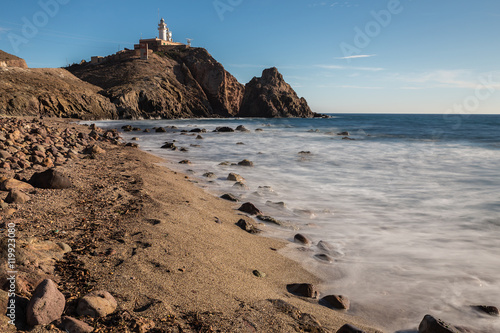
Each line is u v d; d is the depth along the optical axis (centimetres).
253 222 651
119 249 413
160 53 10050
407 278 453
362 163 1466
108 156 1202
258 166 1334
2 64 5112
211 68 9600
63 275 334
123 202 618
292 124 5628
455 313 372
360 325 345
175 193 755
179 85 8600
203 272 392
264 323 307
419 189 990
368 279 449
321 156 1666
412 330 342
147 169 1013
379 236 610
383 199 874
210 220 603
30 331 239
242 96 11044
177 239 474
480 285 435
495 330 343
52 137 1392
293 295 395
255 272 430
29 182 657
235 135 2897
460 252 541
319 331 309
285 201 836
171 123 5166
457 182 1097
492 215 739
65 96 5016
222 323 294
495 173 1254
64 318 256
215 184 962
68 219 502
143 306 300
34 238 392
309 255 518
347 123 6184
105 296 291
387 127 4738
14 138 1130
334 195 909
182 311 303
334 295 389
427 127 4741
